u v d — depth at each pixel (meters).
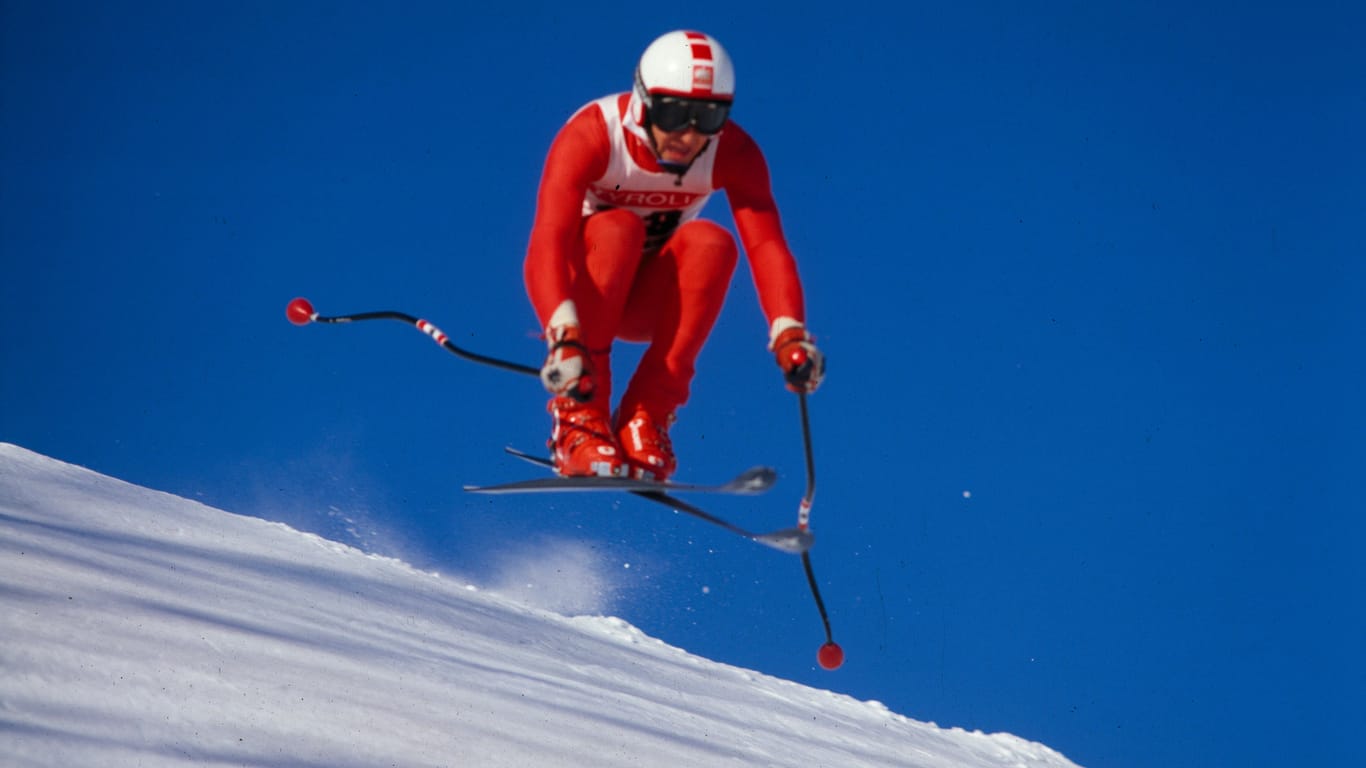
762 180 8.84
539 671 16.52
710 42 8.35
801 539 8.16
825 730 20.61
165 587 13.21
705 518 8.46
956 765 21.86
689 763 13.80
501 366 8.61
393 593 17.94
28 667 9.49
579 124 8.56
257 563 16.50
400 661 13.52
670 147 8.42
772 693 22.38
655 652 22.17
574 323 8.11
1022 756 24.42
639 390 8.84
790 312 8.46
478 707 12.43
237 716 9.96
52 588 11.67
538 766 11.23
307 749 9.72
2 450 17.52
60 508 15.56
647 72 8.34
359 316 9.06
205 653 11.19
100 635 10.72
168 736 9.16
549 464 9.21
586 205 9.02
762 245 8.71
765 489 7.64
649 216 8.96
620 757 12.61
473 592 20.53
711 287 8.80
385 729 10.76
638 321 9.18
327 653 12.53
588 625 22.31
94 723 8.97
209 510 18.94
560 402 8.58
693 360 8.91
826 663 8.72
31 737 8.39
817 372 8.30
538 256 8.29
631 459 8.67
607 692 16.45
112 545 14.46
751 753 16.03
